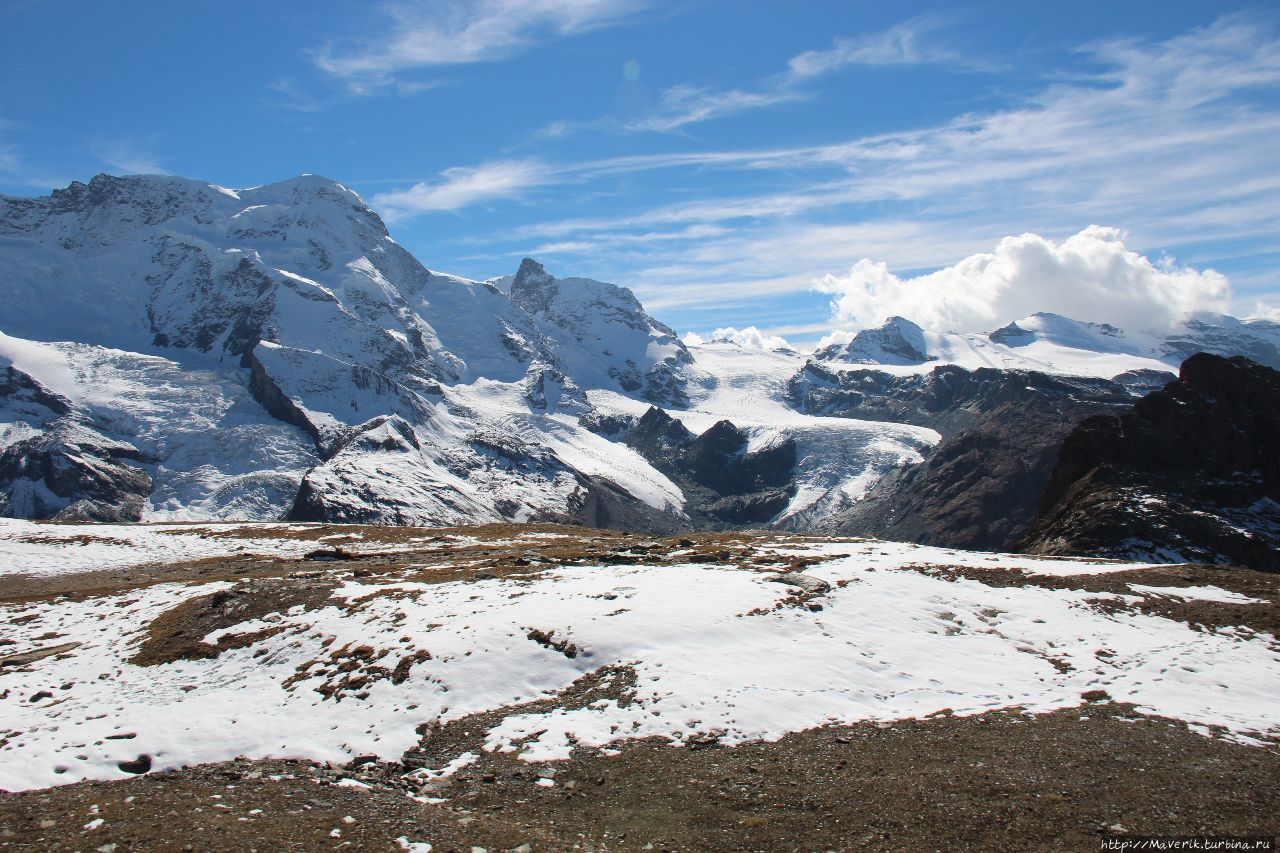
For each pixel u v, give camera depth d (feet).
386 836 74.95
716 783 87.86
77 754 105.40
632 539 294.87
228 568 258.57
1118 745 94.07
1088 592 151.84
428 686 118.21
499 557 223.30
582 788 88.84
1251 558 277.23
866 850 73.46
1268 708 106.32
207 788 88.33
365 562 248.73
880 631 133.08
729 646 124.88
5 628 185.57
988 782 85.30
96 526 387.75
